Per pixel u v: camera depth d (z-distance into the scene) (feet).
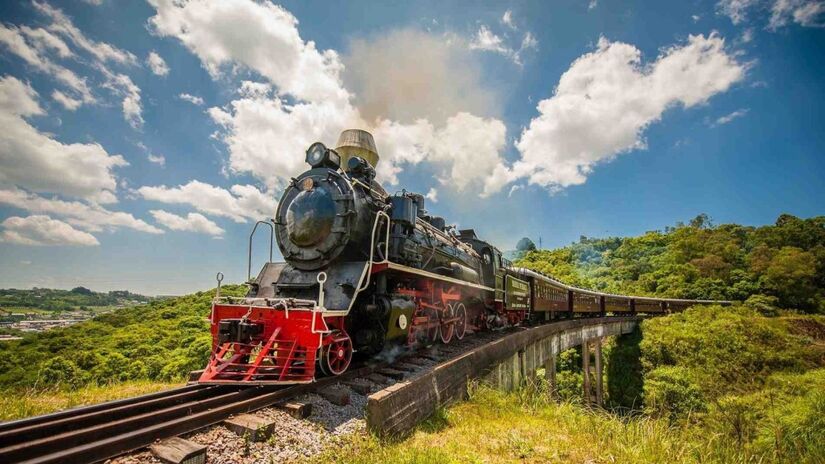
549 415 20.48
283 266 25.95
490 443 15.53
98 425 13.20
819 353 88.43
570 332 70.59
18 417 17.66
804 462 25.50
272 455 12.23
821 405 44.91
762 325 101.76
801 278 159.02
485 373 26.94
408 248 26.78
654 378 89.71
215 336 20.33
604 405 90.22
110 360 56.18
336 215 24.16
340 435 14.10
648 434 17.44
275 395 16.20
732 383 82.33
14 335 81.00
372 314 22.29
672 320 115.44
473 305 44.19
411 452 12.98
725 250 203.72
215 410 13.73
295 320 18.49
